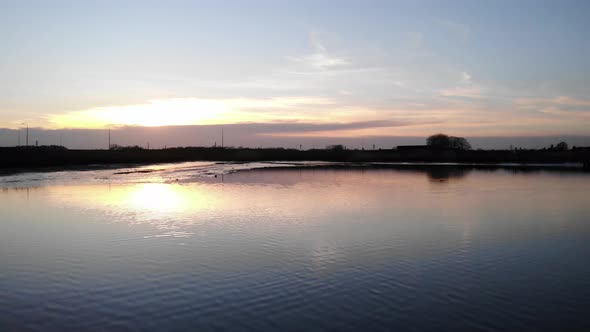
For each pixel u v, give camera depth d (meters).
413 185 42.66
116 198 30.92
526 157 107.75
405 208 26.84
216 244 17.36
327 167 79.62
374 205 28.05
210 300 11.60
